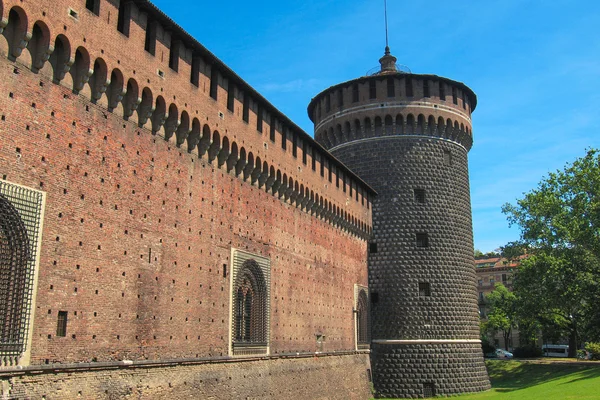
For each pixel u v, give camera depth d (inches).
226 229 1339.8
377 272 2241.6
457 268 2250.2
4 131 820.6
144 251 1069.1
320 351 1784.0
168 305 1115.9
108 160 1005.8
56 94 914.1
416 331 2153.1
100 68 993.5
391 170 2283.5
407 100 2314.2
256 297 1470.2
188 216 1206.9
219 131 1312.7
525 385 2426.2
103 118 1005.8
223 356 1264.8
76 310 906.1
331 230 1961.1
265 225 1525.6
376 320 2210.9
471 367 2182.6
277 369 1505.9
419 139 2303.2
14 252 823.7
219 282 1289.4
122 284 1006.4
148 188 1098.7
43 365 827.4
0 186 805.9
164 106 1136.2
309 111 2684.5
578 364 2785.4
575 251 2411.4
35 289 836.6
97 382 923.4
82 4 956.0
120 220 1018.7
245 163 1418.6
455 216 2299.5
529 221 2706.7
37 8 869.2
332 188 1957.4
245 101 1448.1
